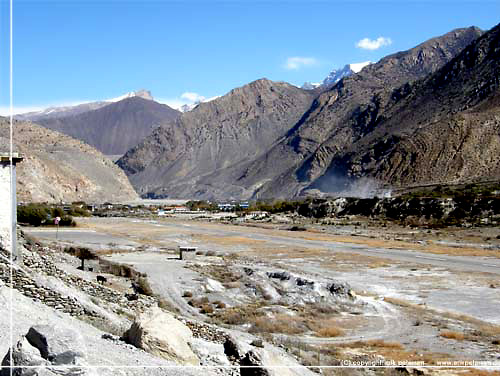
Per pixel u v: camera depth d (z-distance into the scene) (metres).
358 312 30.42
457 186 128.88
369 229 94.94
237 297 32.47
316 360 19.42
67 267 28.47
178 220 133.75
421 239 77.44
